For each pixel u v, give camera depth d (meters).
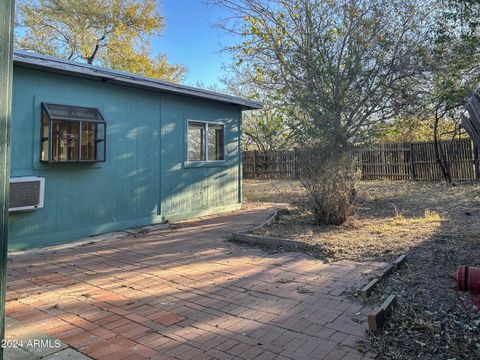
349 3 8.21
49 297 3.64
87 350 2.58
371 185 13.67
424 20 8.57
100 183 6.73
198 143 8.95
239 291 3.76
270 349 2.59
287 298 3.53
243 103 9.57
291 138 7.34
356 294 3.54
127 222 7.21
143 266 4.73
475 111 1.89
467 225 6.24
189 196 8.55
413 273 4.05
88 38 19.64
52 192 6.02
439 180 14.16
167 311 3.29
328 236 5.88
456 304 3.24
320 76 8.05
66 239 6.21
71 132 6.18
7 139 1.56
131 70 20.88
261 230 6.56
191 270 4.52
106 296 3.67
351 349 2.56
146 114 7.57
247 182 17.52
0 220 1.53
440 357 2.46
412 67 8.56
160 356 2.50
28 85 5.68
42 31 19.08
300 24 8.60
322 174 6.81
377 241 5.43
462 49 9.05
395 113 8.87
